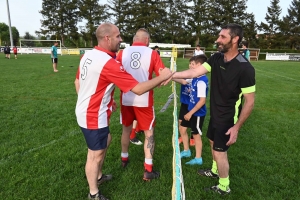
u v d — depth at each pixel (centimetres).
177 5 5184
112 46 239
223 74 250
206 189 292
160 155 378
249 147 411
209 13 4941
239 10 5091
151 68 294
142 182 304
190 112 331
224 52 247
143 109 299
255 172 332
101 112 243
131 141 423
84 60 238
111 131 468
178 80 325
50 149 383
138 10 5169
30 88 867
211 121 276
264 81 1157
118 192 282
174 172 184
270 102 736
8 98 707
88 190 285
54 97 737
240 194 285
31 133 448
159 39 5331
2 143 402
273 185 304
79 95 246
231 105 254
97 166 257
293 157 378
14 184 289
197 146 351
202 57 329
